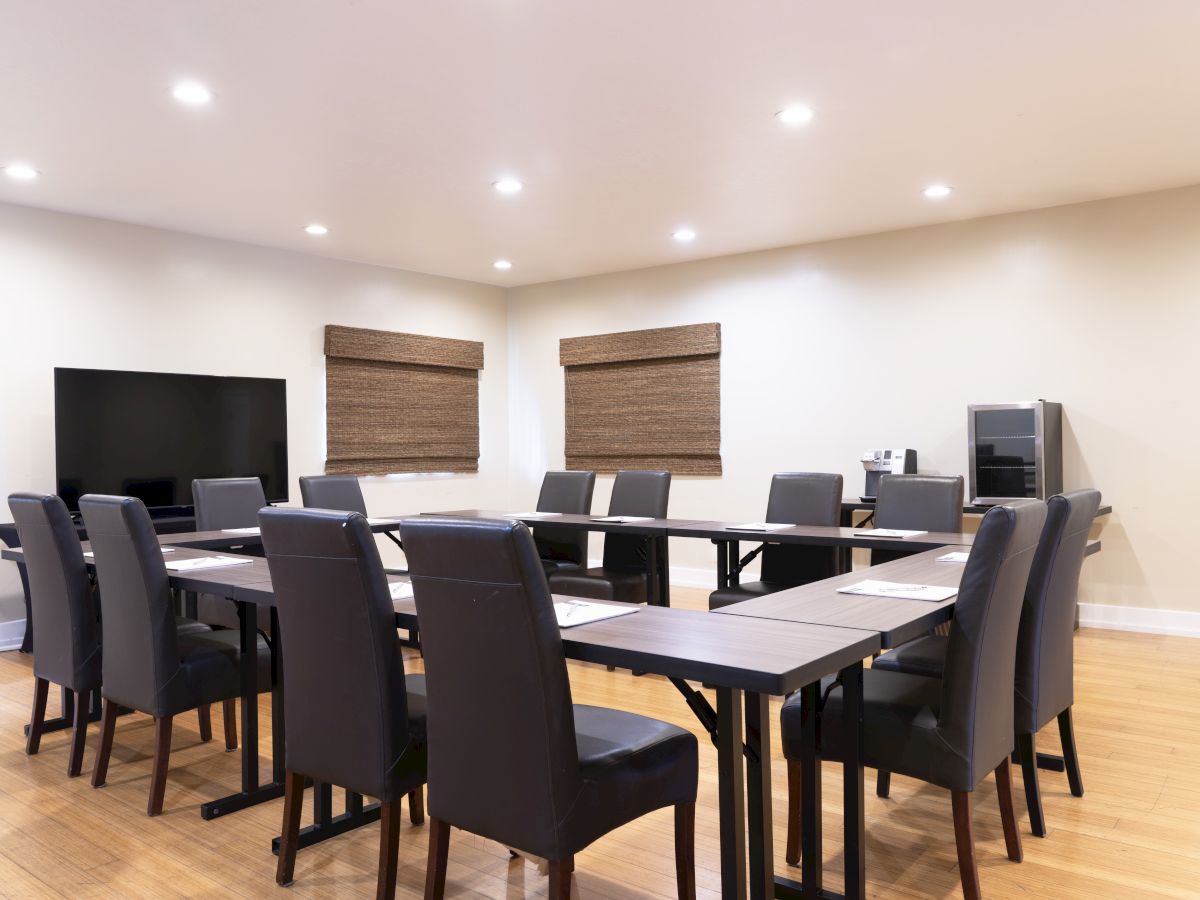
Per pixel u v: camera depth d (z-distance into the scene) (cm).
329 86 339
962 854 194
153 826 257
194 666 268
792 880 214
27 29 290
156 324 553
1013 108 369
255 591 240
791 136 400
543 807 162
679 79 337
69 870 230
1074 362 521
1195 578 489
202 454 559
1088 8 287
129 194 477
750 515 647
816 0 280
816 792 200
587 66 325
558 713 161
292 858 221
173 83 334
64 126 376
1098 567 516
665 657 163
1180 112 375
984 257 548
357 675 195
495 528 157
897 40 308
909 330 577
